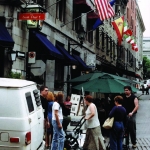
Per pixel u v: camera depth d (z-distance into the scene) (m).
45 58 15.06
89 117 8.70
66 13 19.38
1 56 11.50
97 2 16.19
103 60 32.31
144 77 98.38
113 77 12.66
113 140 8.52
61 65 19.22
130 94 10.20
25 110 5.84
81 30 20.53
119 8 40.69
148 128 15.05
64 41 19.05
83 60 24.08
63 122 9.39
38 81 14.46
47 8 14.70
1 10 11.59
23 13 11.85
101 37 31.39
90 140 8.82
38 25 12.30
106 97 16.38
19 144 5.68
